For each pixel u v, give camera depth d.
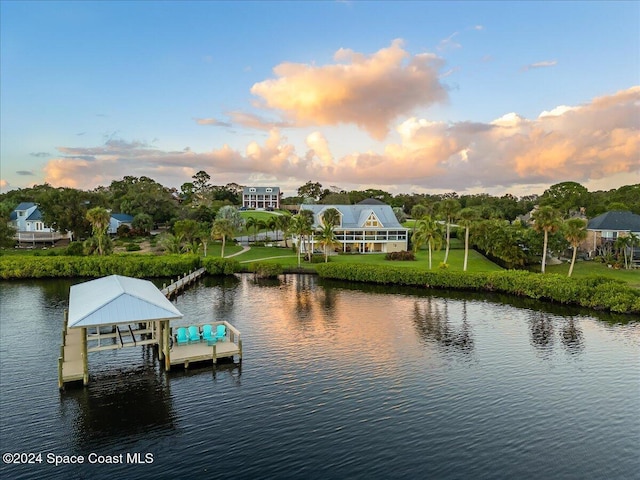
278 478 19.95
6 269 69.44
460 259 90.12
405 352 36.84
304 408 26.67
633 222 91.31
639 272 75.88
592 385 30.38
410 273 67.38
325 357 35.47
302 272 78.00
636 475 20.44
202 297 59.25
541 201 160.00
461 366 33.72
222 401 27.55
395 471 20.52
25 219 116.31
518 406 27.14
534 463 21.30
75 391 28.88
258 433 23.83
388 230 100.69
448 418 25.58
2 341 38.97
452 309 52.84
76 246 86.31
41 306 52.28
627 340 40.56
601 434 24.03
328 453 21.97
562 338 41.09
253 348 37.47
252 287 66.88
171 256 78.19
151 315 30.83
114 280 36.03
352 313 50.62
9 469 20.62
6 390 28.97
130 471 20.48
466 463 21.23
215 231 89.31
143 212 133.12
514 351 37.28
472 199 188.50
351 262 82.69
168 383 30.11
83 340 29.61
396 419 25.39
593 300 52.81
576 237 68.00
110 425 24.62
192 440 23.12
